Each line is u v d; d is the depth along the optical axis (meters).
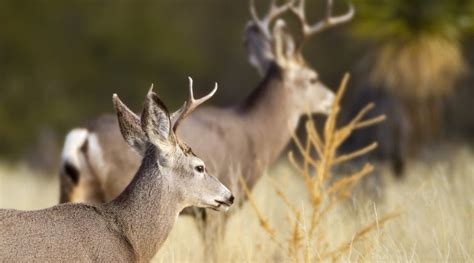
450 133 48.22
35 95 85.00
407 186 28.00
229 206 18.44
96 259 16.92
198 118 23.73
